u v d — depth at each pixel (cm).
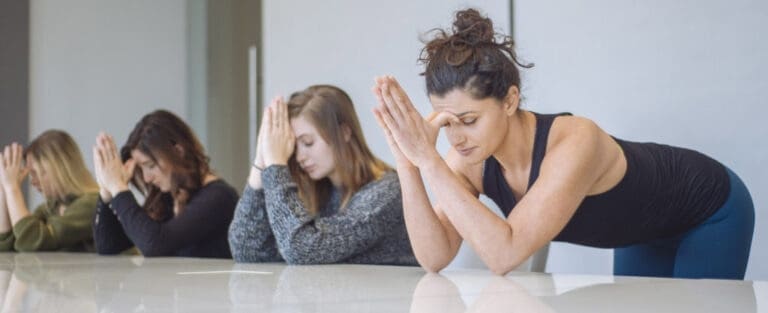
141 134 258
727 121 231
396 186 184
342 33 336
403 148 129
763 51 223
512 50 132
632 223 157
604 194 148
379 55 321
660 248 176
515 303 77
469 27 129
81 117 443
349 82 333
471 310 72
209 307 77
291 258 174
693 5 237
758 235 226
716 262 166
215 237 252
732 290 87
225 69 423
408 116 128
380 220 179
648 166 154
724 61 231
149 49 451
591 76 259
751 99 226
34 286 107
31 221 299
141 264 162
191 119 442
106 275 127
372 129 323
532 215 126
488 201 225
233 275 125
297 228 175
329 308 75
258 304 79
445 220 138
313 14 349
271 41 369
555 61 269
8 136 430
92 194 308
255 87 405
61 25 442
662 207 158
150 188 269
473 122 129
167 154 254
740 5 228
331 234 176
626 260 183
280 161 187
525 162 138
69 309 78
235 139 417
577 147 131
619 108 253
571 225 154
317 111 191
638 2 248
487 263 126
